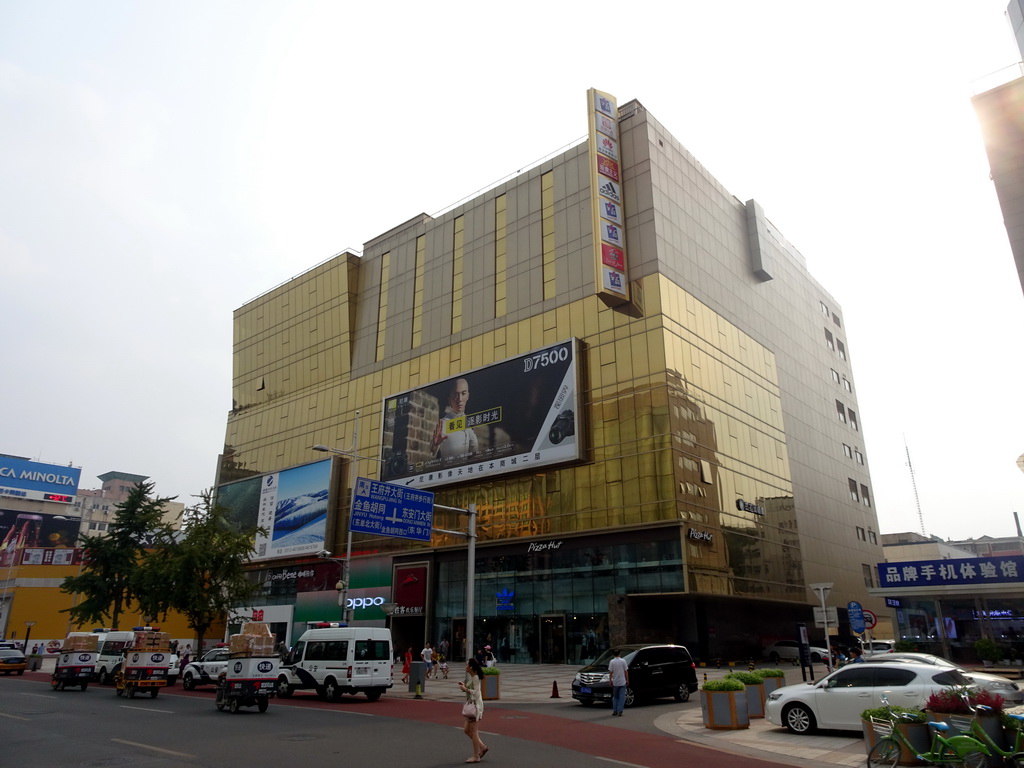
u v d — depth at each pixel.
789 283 63.97
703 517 40.19
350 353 62.41
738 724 16.27
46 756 12.07
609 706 22.44
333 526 57.56
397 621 50.78
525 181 52.22
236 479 70.06
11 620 67.69
